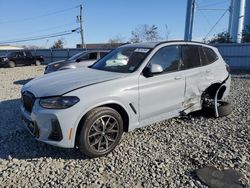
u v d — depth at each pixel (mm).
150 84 4699
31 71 21031
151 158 4223
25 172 3840
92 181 3629
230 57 22359
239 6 29484
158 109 4898
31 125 4199
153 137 5004
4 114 6527
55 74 5020
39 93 4156
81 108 3943
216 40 32406
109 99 4195
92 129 4082
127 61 4992
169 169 3924
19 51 28344
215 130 5383
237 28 29922
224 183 3551
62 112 3863
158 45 5109
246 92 9406
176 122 5812
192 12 23422
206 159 4191
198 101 5719
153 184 3570
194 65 5570
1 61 26688
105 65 5266
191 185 3541
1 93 9570
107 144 4262
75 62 12000
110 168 3939
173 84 5055
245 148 4543
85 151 4074
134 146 4625
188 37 23719
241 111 6699
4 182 3602
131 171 3869
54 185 3549
